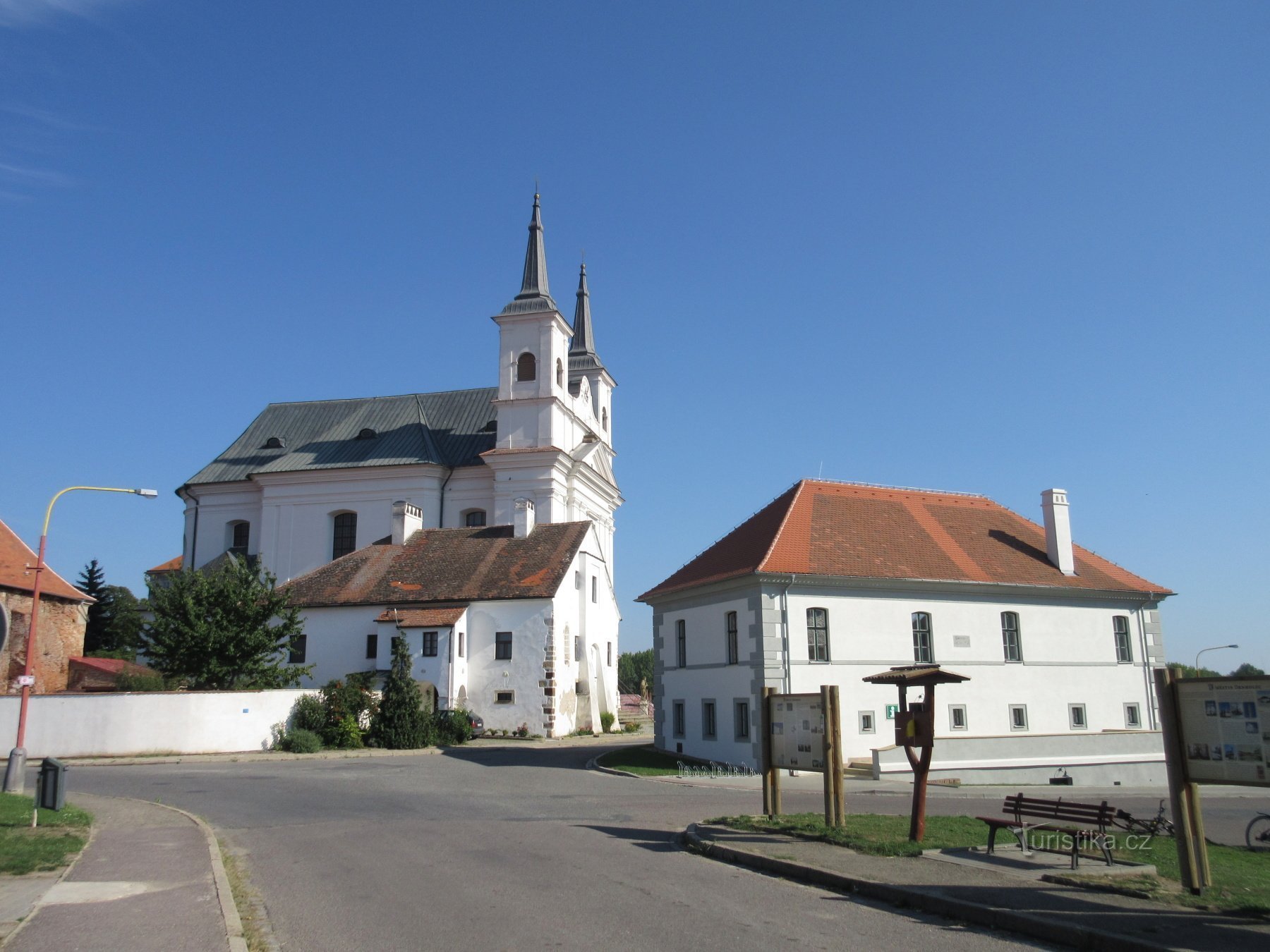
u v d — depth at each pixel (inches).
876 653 1328.7
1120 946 366.9
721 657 1362.0
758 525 1472.7
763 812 776.9
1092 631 1491.1
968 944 385.7
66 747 1342.3
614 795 950.4
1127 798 1029.2
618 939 390.0
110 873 520.1
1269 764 430.6
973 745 1244.5
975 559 1469.0
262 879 522.0
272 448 2522.1
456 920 424.5
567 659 1857.8
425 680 1706.4
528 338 2313.0
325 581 1915.6
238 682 1518.2
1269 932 377.1
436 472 2309.3
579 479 2420.0
